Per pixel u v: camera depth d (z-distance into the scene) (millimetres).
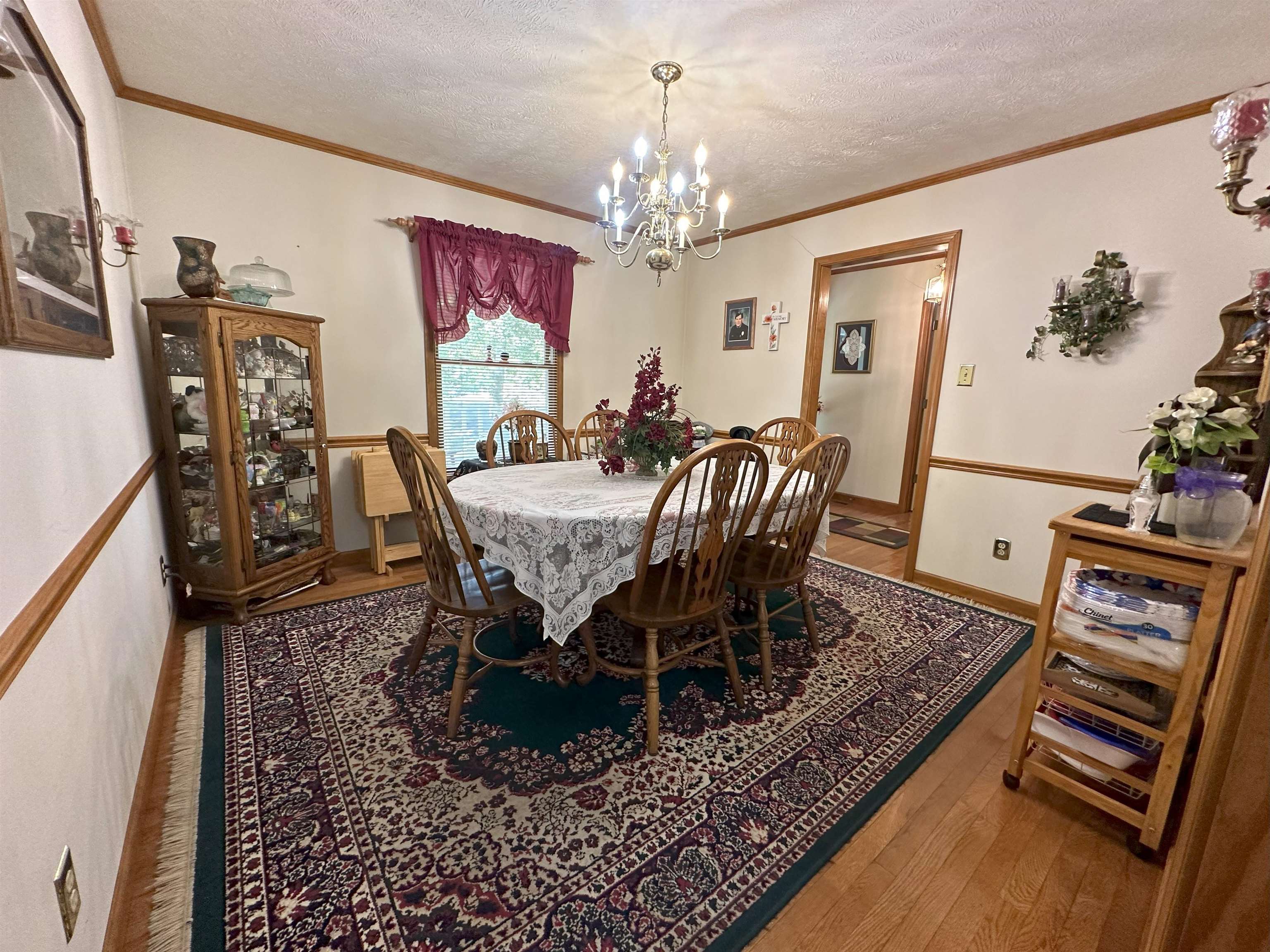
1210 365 2078
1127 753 1346
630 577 1661
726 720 1802
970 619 2629
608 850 1294
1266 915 575
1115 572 1459
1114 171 2346
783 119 2387
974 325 2840
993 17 1695
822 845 1327
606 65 2023
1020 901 1193
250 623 2375
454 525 1670
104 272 1574
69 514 1067
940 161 2795
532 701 1869
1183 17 1654
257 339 2381
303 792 1439
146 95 2307
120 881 1111
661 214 2283
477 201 3365
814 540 2225
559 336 3768
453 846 1290
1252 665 581
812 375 3717
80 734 973
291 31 1855
